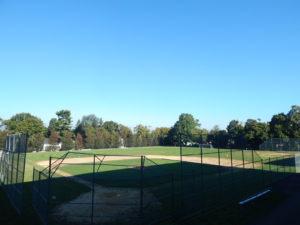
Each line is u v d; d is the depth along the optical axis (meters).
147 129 93.94
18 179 11.13
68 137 53.62
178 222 9.06
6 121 66.00
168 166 24.77
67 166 24.50
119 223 8.81
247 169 21.95
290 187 16.41
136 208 10.66
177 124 77.19
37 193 10.48
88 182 16.41
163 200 12.04
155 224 8.80
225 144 17.02
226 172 20.72
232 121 85.81
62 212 9.99
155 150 50.59
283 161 25.78
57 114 71.81
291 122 55.75
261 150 45.84
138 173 20.17
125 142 63.59
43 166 24.89
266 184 17.19
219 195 13.27
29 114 79.31
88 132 67.44
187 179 17.69
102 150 52.12
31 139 60.31
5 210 10.55
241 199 12.79
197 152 31.69
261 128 56.56
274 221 9.34
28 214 9.96
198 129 81.19
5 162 15.77
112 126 91.56
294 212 10.52
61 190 13.94
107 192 13.64
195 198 12.57
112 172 20.72
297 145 41.47
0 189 14.91
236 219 9.50
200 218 9.58
